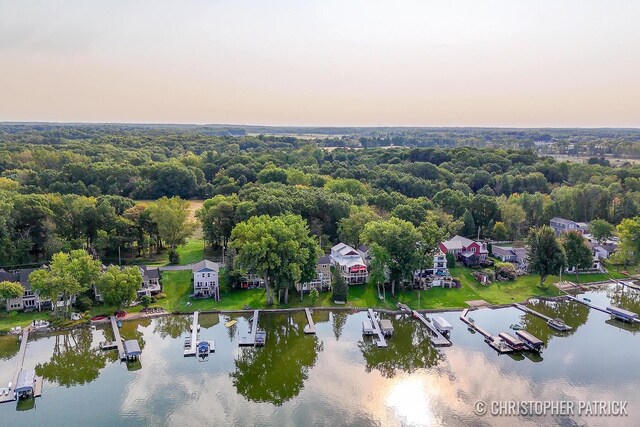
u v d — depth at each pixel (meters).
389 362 83.25
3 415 66.94
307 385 75.81
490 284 120.38
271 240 101.44
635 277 127.12
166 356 84.31
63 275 93.69
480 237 156.62
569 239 125.00
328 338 92.44
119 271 99.81
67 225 127.62
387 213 155.00
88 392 72.88
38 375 77.31
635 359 84.38
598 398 72.00
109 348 85.50
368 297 110.88
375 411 68.81
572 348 88.75
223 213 135.00
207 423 65.56
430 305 107.50
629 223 129.50
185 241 139.62
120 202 148.38
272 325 97.56
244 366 81.50
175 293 109.81
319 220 144.38
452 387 75.06
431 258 116.00
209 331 94.00
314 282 114.50
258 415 67.56
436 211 156.25
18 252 113.94
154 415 67.25
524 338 89.06
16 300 98.31
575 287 120.75
